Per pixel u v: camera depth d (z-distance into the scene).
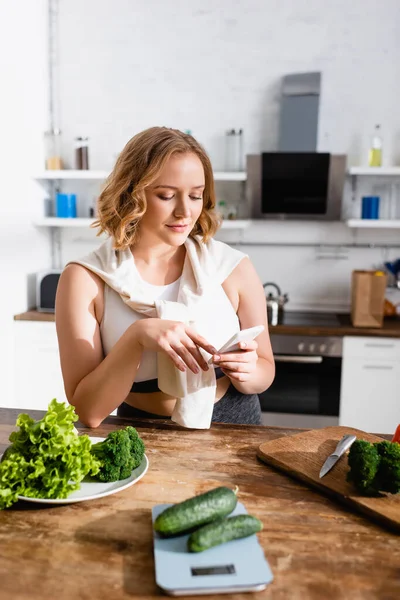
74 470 0.95
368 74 3.60
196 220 1.43
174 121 3.79
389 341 3.15
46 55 3.78
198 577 0.74
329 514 0.94
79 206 3.98
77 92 3.83
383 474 0.95
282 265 3.87
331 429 1.31
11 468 0.94
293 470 1.07
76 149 3.68
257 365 1.51
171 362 1.32
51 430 0.95
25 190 3.55
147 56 3.74
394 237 3.76
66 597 0.73
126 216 1.35
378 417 3.23
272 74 3.66
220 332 1.45
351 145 3.67
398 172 3.38
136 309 1.41
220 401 1.50
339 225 3.79
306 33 3.60
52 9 3.76
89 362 1.38
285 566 0.79
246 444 1.24
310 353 3.23
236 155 3.68
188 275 1.49
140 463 1.08
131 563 0.80
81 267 1.45
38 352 3.44
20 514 0.92
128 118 3.82
